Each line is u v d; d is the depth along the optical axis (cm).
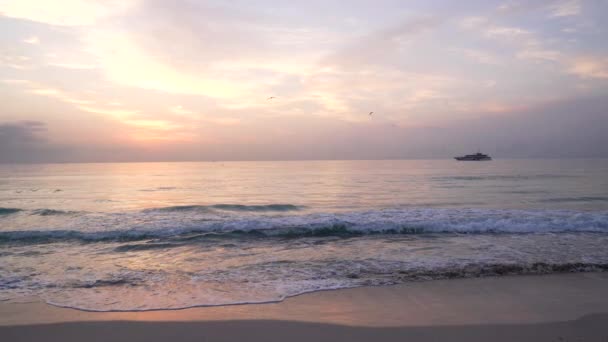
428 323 521
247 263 890
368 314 558
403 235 1223
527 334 483
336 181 4362
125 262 914
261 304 605
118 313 566
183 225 1348
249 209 2052
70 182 4400
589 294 643
